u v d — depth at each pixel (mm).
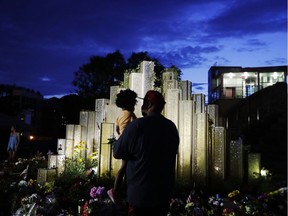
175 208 5090
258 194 6262
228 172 7301
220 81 28422
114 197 3188
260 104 16125
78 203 5539
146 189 2818
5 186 5672
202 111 7930
